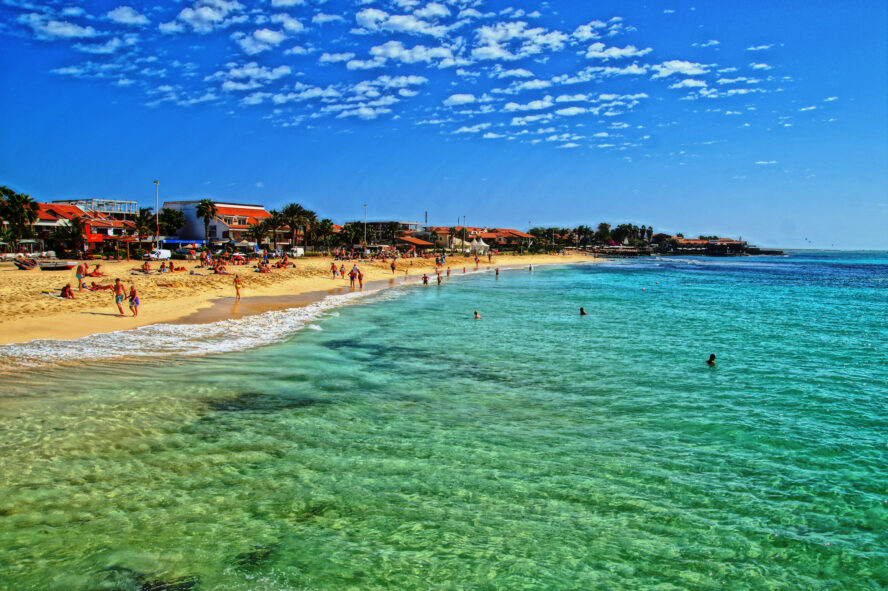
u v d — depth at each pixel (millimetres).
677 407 15797
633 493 10320
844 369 20984
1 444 11320
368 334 26922
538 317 35906
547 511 9562
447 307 40562
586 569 7973
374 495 9914
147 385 16094
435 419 14227
